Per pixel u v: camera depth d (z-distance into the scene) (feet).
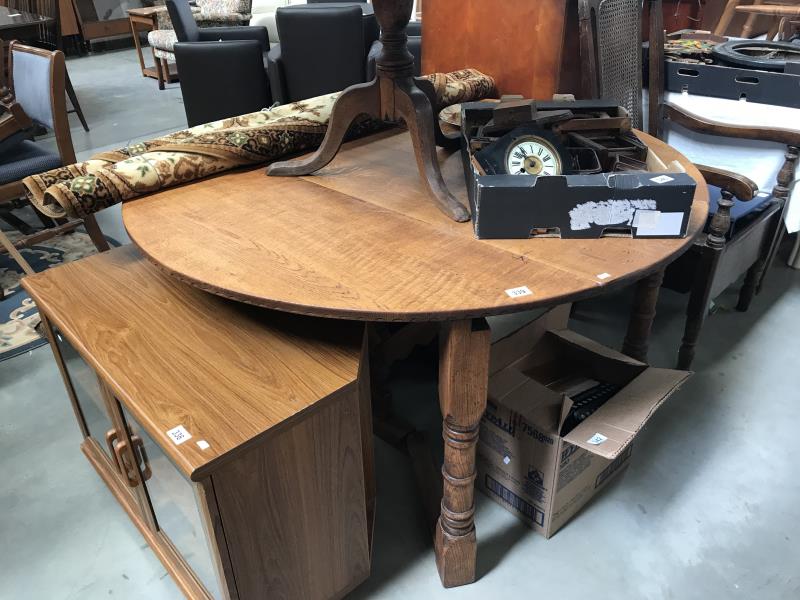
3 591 4.28
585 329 6.86
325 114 4.98
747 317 7.06
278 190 4.30
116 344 3.50
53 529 4.73
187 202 4.13
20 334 7.02
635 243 3.41
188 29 14.52
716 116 6.87
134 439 3.69
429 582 4.26
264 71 13.09
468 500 3.91
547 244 3.43
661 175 3.33
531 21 5.77
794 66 6.28
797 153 6.39
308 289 3.08
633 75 6.64
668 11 9.39
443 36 6.52
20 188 7.36
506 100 4.60
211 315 3.76
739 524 4.65
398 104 3.94
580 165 4.03
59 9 21.15
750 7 9.02
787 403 5.79
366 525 3.90
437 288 3.05
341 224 3.76
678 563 4.37
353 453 3.50
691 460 5.20
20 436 5.61
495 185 3.32
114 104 16.14
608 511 4.77
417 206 3.99
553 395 4.42
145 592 4.27
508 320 6.77
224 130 4.62
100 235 7.66
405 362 6.44
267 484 3.11
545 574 4.30
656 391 4.21
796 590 4.17
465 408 3.52
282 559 3.45
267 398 3.10
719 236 5.46
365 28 12.00
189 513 3.35
